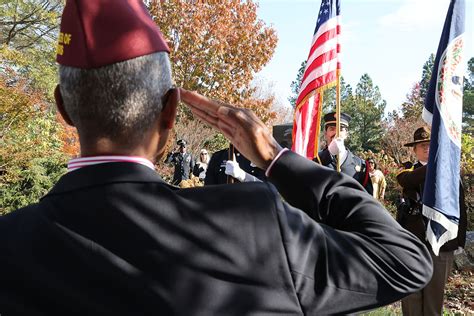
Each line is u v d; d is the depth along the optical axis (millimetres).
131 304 979
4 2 22328
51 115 15219
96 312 978
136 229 1021
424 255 1145
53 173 10773
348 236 1110
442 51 5066
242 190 1107
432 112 5125
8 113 10680
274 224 1065
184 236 1028
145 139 1092
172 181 15070
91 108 1046
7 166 10125
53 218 1048
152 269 999
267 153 1214
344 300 1053
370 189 5812
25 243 1032
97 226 1025
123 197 1044
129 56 1030
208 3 24609
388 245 1105
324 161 5812
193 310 978
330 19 5070
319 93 5039
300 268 1044
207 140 22906
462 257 9320
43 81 19562
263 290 1017
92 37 1025
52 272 1002
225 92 24891
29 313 990
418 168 5426
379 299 1071
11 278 1006
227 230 1044
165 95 1106
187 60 24234
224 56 25203
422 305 5332
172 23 23812
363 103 55531
